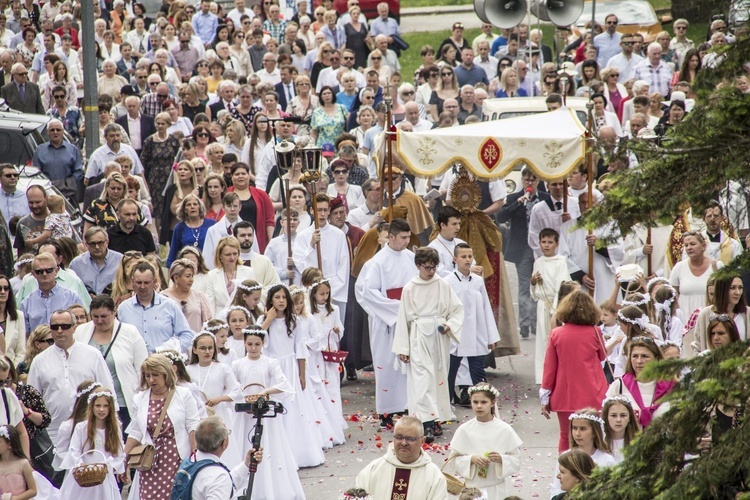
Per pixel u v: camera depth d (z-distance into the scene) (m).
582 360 30.67
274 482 31.08
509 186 54.47
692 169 17.62
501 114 59.31
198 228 43.53
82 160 56.00
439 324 36.03
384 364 37.44
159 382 29.11
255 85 66.31
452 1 112.62
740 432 16.58
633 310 31.98
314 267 40.09
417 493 25.06
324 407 35.81
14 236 42.78
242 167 46.22
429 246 40.34
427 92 67.81
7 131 52.81
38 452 30.36
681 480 16.55
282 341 34.34
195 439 27.69
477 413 28.52
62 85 64.44
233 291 38.44
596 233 39.91
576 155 39.31
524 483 31.75
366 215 45.59
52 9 83.88
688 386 17.39
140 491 28.89
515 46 74.94
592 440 26.45
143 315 33.78
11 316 33.72
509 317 41.81
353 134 58.91
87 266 38.94
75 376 30.94
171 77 70.62
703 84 17.56
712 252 39.25
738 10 17.45
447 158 39.69
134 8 81.94
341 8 87.31
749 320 32.53
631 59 70.25
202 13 82.25
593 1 71.06
